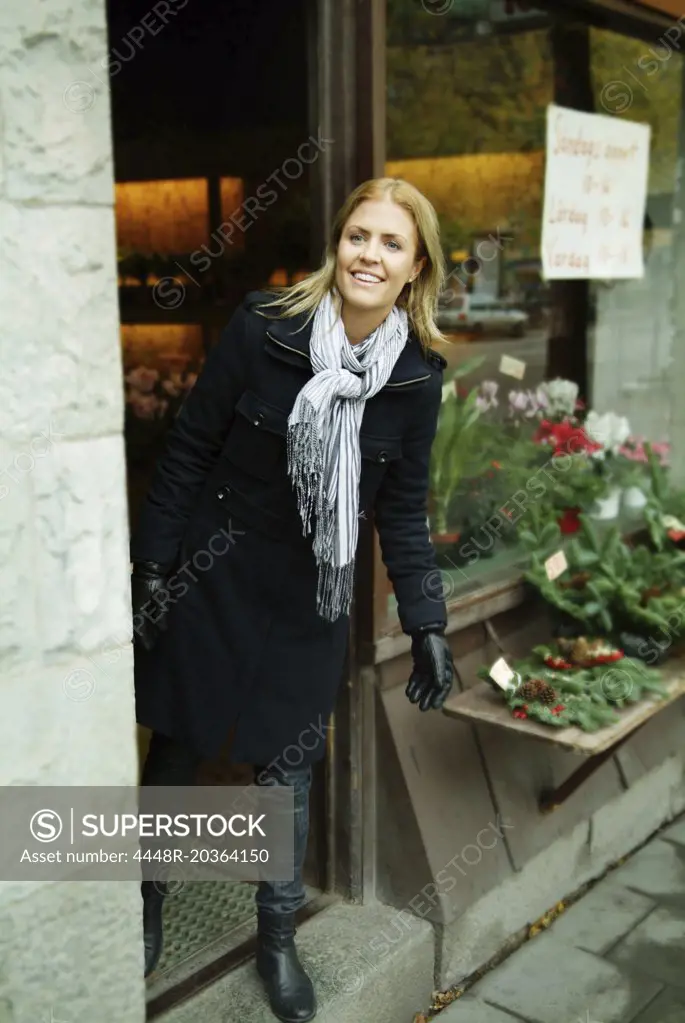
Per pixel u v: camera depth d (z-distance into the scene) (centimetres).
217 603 202
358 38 219
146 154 338
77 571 156
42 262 145
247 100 306
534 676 253
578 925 283
